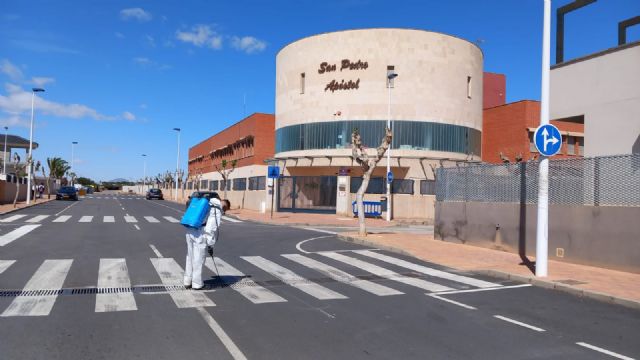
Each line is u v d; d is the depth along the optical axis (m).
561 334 6.71
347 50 35.69
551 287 9.98
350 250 15.62
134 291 8.91
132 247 14.98
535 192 14.10
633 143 13.72
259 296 8.73
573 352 5.96
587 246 12.23
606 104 14.42
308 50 37.19
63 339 6.06
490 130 43.28
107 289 9.04
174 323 6.86
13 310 7.40
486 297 9.09
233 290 9.20
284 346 5.95
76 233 18.84
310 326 6.85
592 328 7.04
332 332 6.59
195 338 6.20
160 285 9.48
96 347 5.78
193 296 8.61
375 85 35.09
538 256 10.79
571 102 15.40
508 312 7.94
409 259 13.91
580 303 8.68
